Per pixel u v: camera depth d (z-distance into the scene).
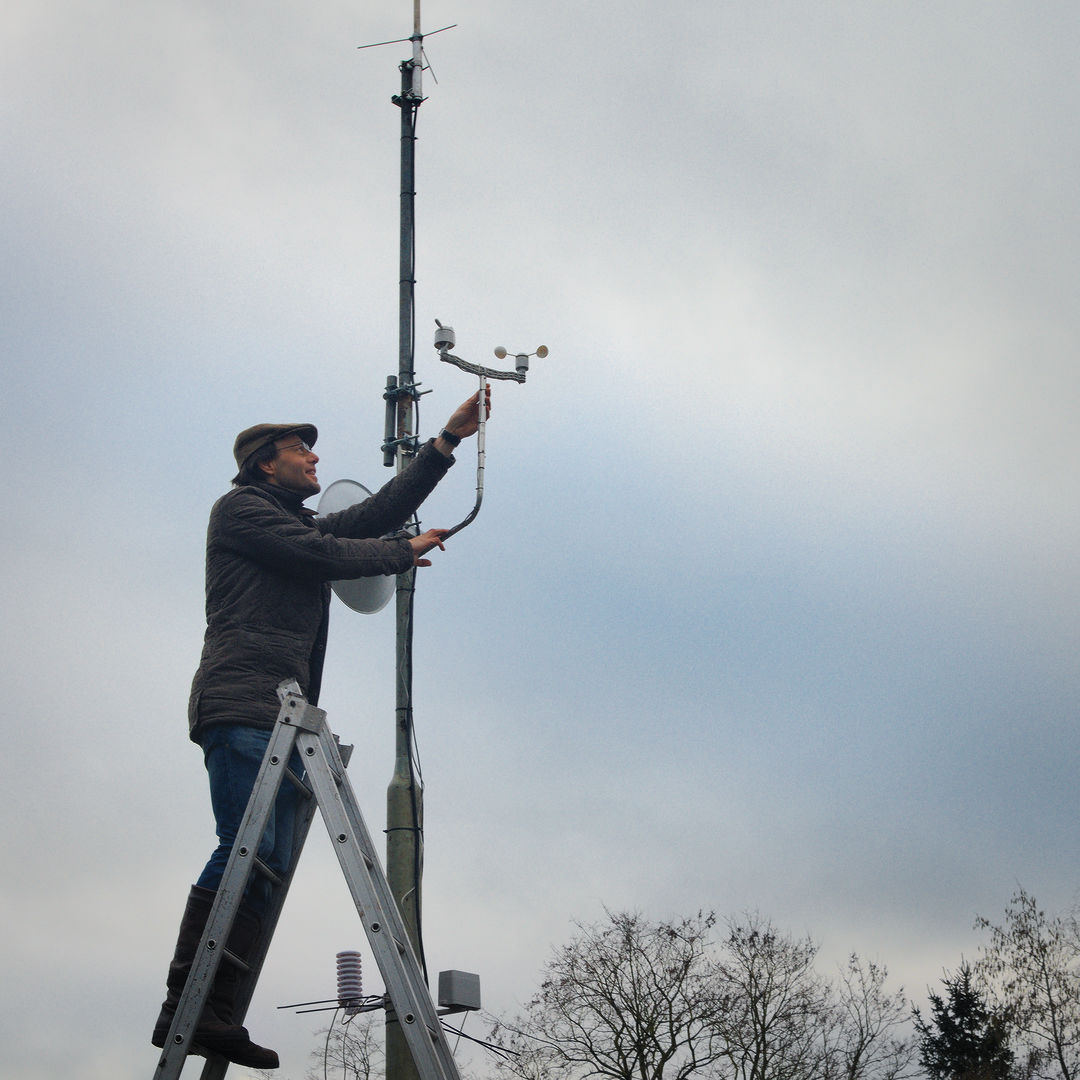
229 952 5.48
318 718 5.46
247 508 6.14
